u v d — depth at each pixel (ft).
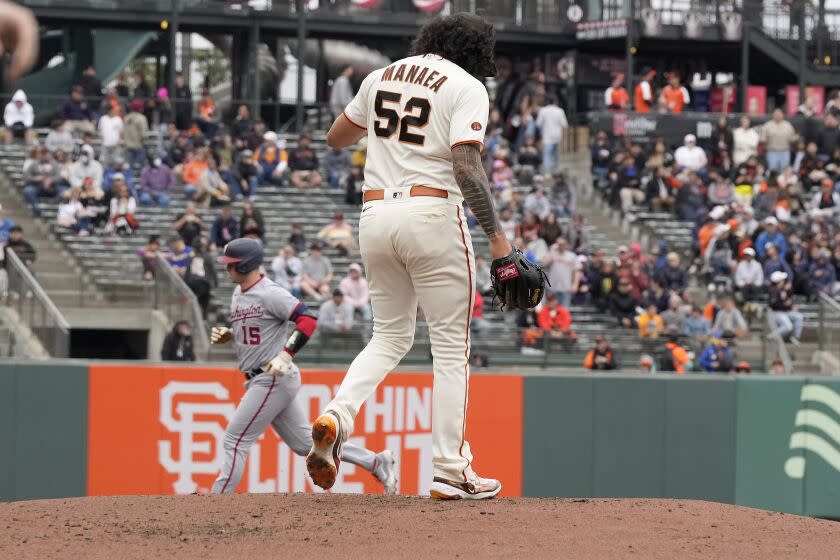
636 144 246.06
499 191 229.45
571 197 229.86
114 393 114.52
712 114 261.85
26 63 256.32
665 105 265.54
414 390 120.57
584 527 49.34
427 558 43.68
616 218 240.53
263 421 84.12
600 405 124.06
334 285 195.72
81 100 234.99
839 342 192.24
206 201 216.54
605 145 250.98
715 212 226.99
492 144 246.06
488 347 177.17
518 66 290.56
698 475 125.39
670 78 266.57
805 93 294.25
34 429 113.29
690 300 195.72
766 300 204.54
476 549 45.06
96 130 236.63
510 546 45.65
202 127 243.40
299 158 231.50
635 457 124.36
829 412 127.65
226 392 116.06
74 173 205.57
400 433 120.06
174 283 179.22
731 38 288.92
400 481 120.06
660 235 231.91
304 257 196.65
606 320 193.98
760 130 259.60
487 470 121.80
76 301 190.80
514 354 178.09
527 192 239.71
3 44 255.09
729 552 46.09
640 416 124.67
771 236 210.18
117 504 55.06
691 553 45.60
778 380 126.82
